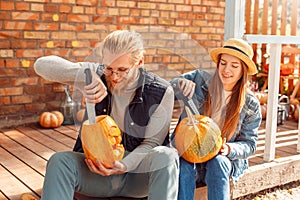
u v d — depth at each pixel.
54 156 1.89
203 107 2.20
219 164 2.17
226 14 2.89
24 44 4.19
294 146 3.53
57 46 4.37
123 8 4.70
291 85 5.08
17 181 2.54
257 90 4.86
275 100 2.94
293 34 4.84
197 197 2.37
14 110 4.21
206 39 5.34
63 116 4.23
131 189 2.12
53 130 4.01
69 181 1.87
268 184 2.87
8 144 3.45
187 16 5.15
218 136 2.17
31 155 3.12
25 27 4.18
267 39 2.88
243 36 2.87
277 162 2.97
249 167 2.82
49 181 1.83
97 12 4.54
